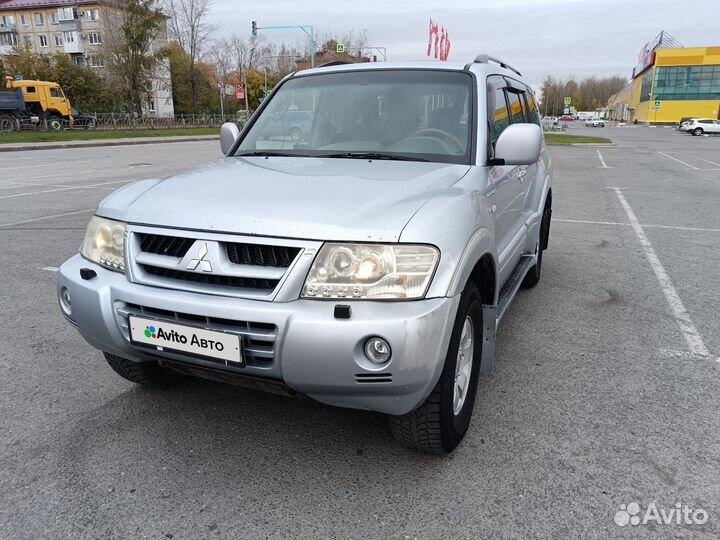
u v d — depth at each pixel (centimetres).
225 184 283
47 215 902
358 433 300
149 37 4869
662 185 1399
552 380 360
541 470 268
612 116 14525
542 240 553
